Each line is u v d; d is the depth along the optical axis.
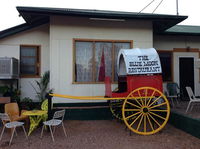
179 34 8.23
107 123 5.80
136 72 4.78
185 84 8.55
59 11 5.65
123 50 5.19
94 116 6.23
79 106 6.29
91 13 5.82
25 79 6.89
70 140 4.34
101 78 6.46
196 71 8.64
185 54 8.62
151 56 4.94
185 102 7.61
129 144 4.08
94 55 6.44
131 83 4.76
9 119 4.28
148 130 5.09
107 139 4.40
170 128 5.26
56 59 6.21
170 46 8.49
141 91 4.76
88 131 5.01
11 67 6.05
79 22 6.37
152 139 4.39
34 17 6.50
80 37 6.37
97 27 6.48
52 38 6.20
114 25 6.59
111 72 6.53
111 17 6.08
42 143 4.15
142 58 4.89
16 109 5.28
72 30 6.32
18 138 4.48
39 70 6.98
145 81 4.82
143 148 3.86
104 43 6.54
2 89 6.34
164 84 8.34
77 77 6.34
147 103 5.17
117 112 6.04
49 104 4.84
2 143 4.15
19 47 6.89
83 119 6.20
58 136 4.61
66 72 6.25
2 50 6.80
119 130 5.09
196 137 4.46
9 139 4.41
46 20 6.84
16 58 6.85
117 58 6.27
